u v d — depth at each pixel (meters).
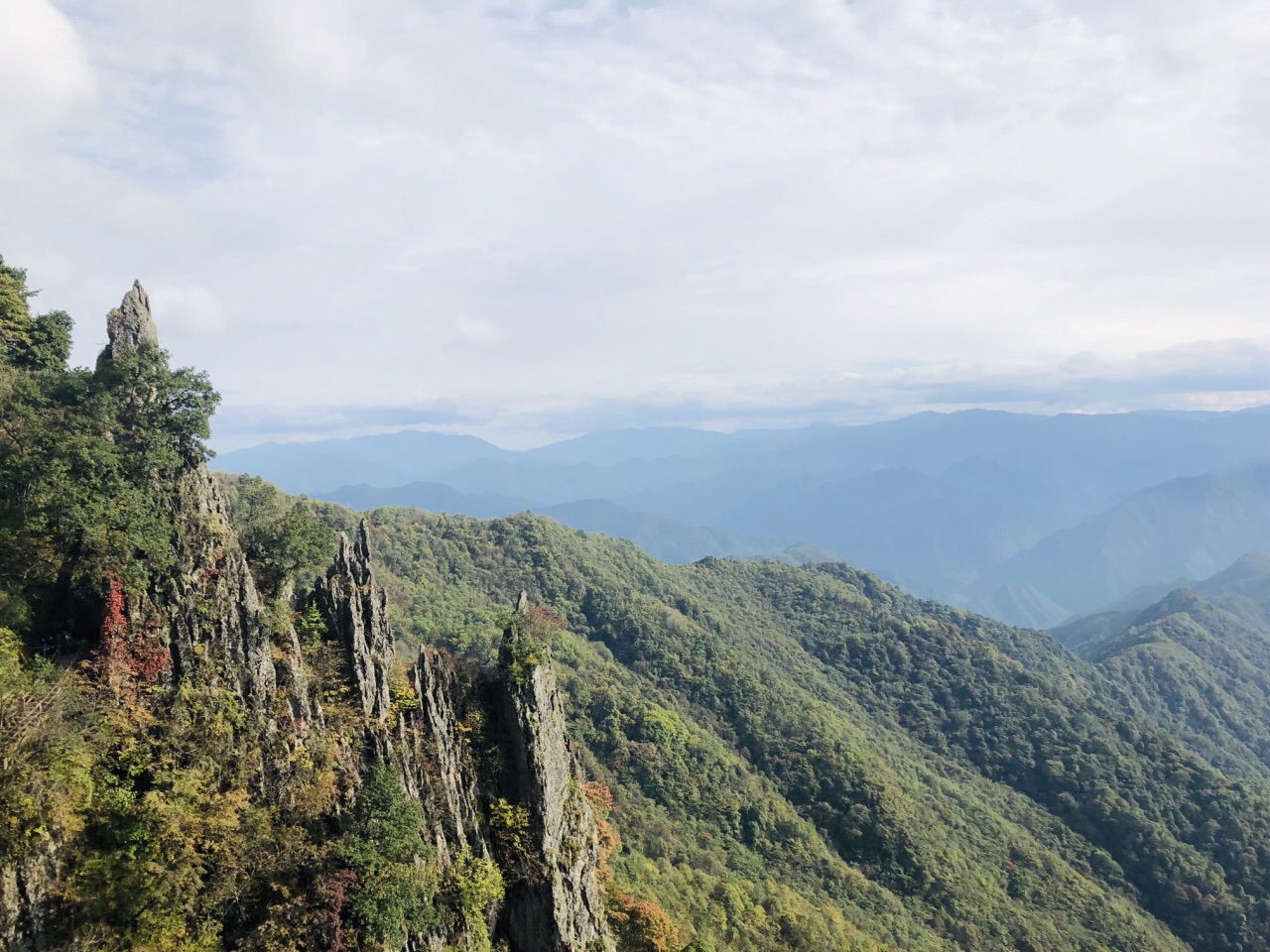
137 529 33.47
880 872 113.00
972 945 100.25
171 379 37.62
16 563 32.59
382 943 32.50
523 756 45.53
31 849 25.45
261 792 32.88
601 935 47.22
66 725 27.73
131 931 26.92
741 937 78.44
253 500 43.31
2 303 47.09
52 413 34.91
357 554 44.00
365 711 39.09
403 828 34.62
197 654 33.59
